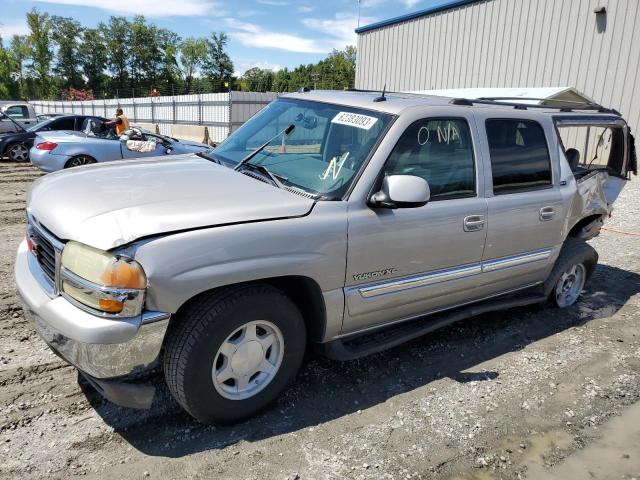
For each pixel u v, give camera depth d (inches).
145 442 108.9
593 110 201.2
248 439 111.8
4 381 127.1
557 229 172.9
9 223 292.7
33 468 99.3
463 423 123.0
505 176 154.1
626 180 215.3
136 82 3774.6
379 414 124.4
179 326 103.5
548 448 116.6
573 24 586.6
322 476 102.2
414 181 118.6
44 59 3430.1
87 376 103.4
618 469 111.3
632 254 284.8
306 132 141.6
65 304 99.7
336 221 116.6
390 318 136.7
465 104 150.3
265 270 106.8
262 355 115.0
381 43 851.4
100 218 99.8
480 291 157.8
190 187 116.5
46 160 423.2
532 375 147.9
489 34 676.1
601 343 171.6
